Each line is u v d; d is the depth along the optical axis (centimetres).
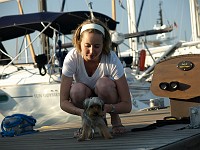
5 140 354
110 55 321
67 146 277
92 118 291
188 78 395
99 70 324
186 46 1326
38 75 922
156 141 266
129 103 325
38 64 905
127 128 387
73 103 325
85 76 326
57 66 930
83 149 254
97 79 328
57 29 967
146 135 308
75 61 322
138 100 1044
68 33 1024
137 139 286
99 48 309
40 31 995
